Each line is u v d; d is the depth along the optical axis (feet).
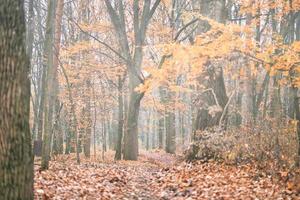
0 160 17.46
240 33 32.35
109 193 32.50
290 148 34.24
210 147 46.80
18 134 17.71
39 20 82.84
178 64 30.68
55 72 61.46
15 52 17.90
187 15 47.62
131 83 81.46
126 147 82.43
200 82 48.73
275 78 45.88
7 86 17.69
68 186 32.68
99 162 68.74
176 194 33.73
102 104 109.50
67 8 99.81
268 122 40.42
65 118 100.48
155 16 103.50
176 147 125.80
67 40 102.37
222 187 33.71
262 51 28.73
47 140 43.45
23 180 17.79
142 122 201.16
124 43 77.56
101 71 84.99
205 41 29.50
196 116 51.90
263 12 70.03
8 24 17.90
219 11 47.75
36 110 95.61
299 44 27.63
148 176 47.24
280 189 30.40
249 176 36.17
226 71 33.14
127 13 102.73
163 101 112.57
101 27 82.43
